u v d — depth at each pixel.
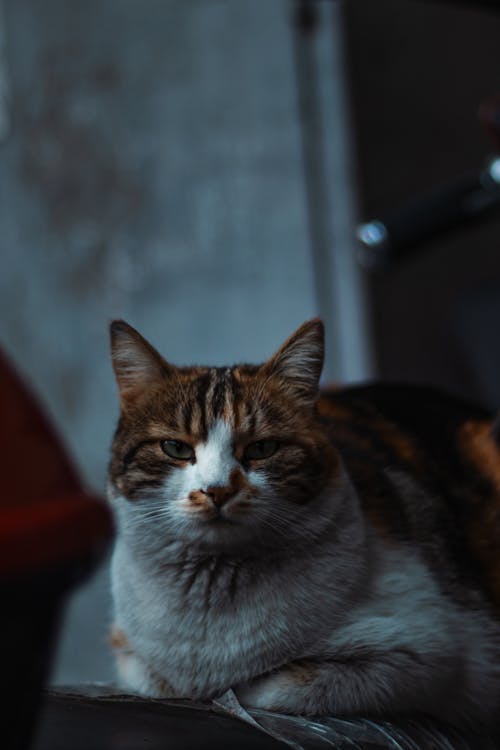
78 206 4.02
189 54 3.75
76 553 0.58
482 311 2.60
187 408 1.38
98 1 3.89
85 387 4.08
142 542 1.33
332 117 3.44
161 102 3.84
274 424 1.37
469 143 3.30
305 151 3.54
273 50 3.56
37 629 0.59
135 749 0.79
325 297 3.52
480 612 1.44
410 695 1.29
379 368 3.37
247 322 3.75
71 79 3.97
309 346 1.42
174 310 3.88
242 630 1.28
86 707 0.95
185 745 0.82
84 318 4.05
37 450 0.60
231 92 3.69
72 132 3.99
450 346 3.29
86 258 4.03
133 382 1.45
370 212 3.36
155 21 3.80
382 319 3.37
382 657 1.27
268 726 1.06
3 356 0.63
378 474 1.49
